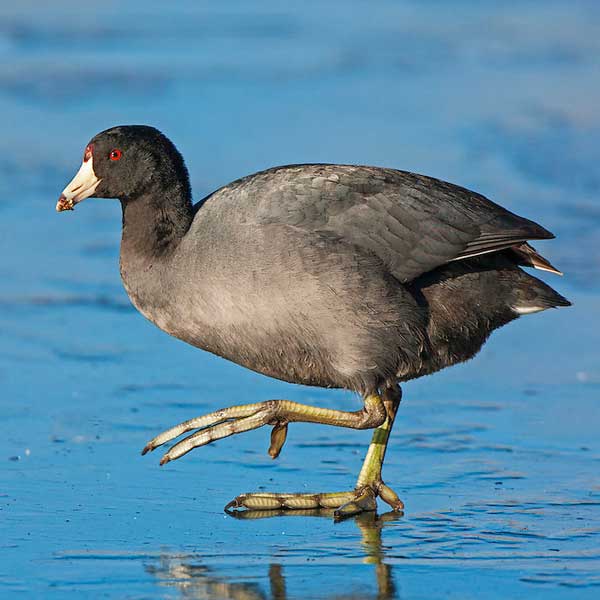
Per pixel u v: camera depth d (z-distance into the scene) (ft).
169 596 28.35
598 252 60.18
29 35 100.32
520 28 106.32
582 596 28.27
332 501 35.09
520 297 35.83
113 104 83.25
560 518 33.50
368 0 117.39
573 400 44.27
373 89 88.12
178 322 35.63
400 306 34.35
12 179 70.23
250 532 32.86
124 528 32.81
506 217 35.47
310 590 28.76
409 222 34.63
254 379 46.91
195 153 72.64
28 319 52.75
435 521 33.53
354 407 44.14
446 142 75.41
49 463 37.63
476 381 46.78
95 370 47.14
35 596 28.27
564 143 75.15
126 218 36.47
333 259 33.78
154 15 108.88
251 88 87.86
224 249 34.40
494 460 38.40
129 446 39.45
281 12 111.86
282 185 34.86
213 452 39.55
